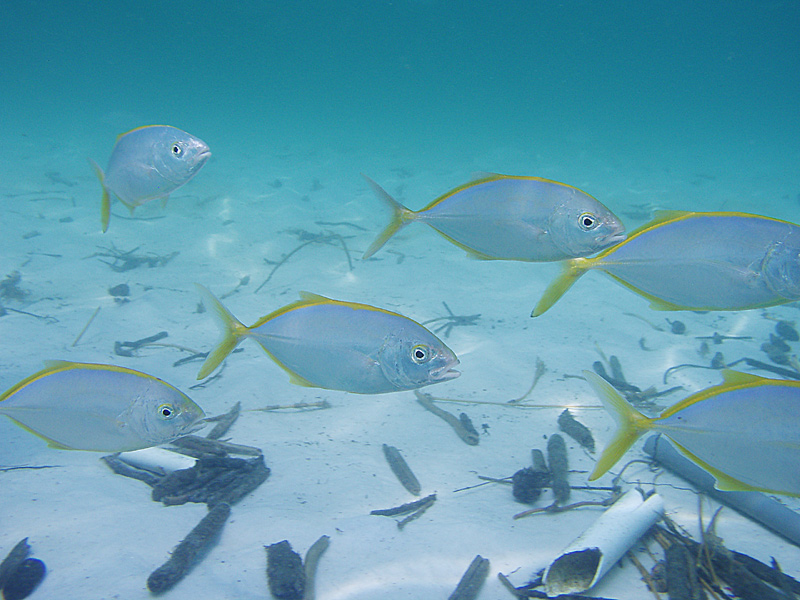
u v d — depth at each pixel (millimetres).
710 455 493
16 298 1604
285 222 2762
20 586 573
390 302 1774
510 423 1021
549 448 888
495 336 1499
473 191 601
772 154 6160
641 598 607
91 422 558
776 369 1314
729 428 482
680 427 497
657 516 679
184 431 574
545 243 583
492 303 1804
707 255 533
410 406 1083
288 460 865
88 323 1417
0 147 4180
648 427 506
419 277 2055
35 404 552
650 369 1332
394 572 633
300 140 6754
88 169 3693
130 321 1523
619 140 7332
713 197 3635
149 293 1729
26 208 2576
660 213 551
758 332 1628
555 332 1553
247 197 3248
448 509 755
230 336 551
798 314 1791
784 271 511
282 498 761
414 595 604
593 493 794
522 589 604
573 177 4359
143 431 561
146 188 775
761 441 473
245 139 6578
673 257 543
